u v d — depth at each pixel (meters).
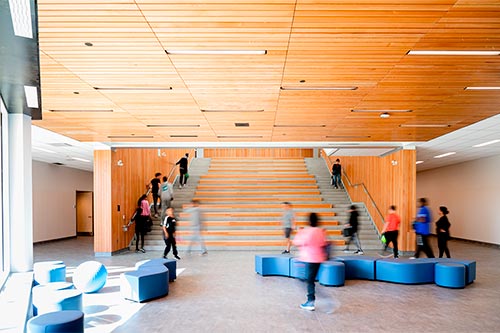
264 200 18.20
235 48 4.96
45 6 3.79
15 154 8.01
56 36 4.54
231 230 15.77
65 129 10.61
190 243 13.82
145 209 14.41
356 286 8.55
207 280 9.21
